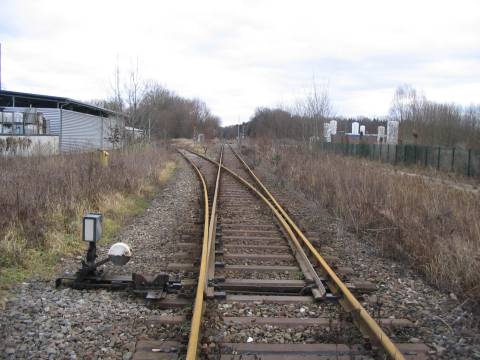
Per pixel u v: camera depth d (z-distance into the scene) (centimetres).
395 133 4397
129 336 482
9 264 688
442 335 507
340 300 584
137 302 581
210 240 840
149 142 3203
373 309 578
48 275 679
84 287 624
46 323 501
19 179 1048
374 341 464
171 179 2166
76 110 3791
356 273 735
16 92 3134
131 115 2867
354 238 989
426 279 718
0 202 880
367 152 4056
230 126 12938
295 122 4250
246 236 967
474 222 876
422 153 3344
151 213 1263
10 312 525
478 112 4066
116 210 1145
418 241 833
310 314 551
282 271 731
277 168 2430
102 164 1473
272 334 495
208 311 541
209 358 429
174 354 437
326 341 477
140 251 843
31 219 852
